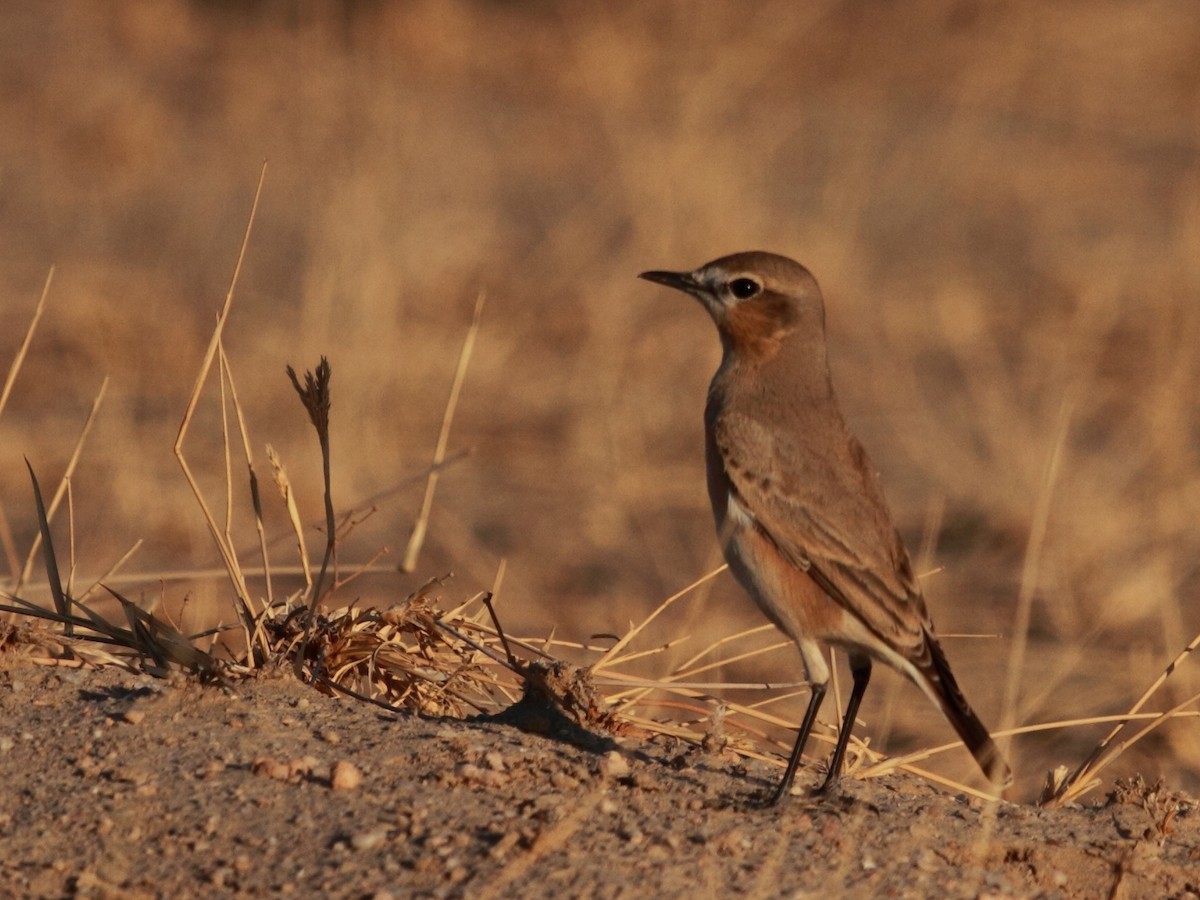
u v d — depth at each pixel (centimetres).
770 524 1156
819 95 4809
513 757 1062
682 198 3381
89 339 2722
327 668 1195
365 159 3759
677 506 2386
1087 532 2159
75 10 5069
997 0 5231
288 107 4256
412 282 3014
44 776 1014
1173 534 2236
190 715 1094
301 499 2211
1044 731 1691
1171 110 4888
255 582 1897
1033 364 2950
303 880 916
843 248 3334
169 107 4291
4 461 2234
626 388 2755
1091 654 1878
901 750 1609
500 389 2709
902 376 2903
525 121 4425
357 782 1016
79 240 3322
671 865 952
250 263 3212
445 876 921
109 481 2211
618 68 4619
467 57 4881
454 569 2080
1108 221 3881
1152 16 5253
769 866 953
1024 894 1001
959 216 3891
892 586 1134
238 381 2570
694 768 1103
